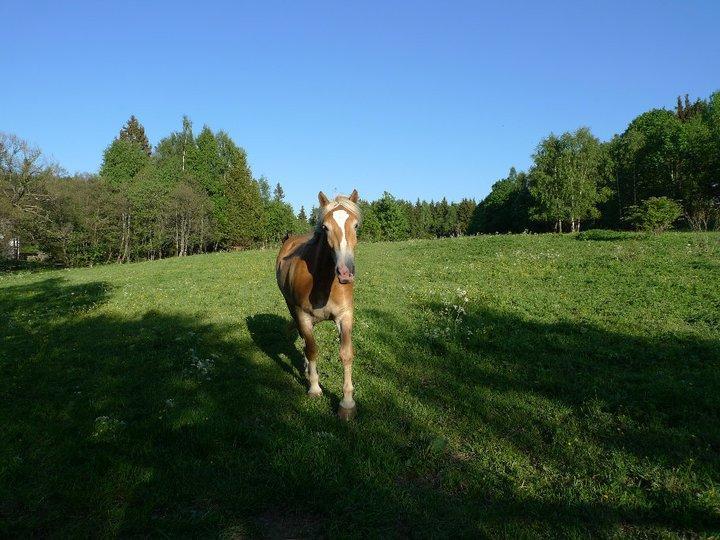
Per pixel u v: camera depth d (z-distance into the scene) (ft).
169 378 22.89
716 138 131.75
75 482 13.85
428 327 30.04
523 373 22.00
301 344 27.22
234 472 14.23
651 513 12.08
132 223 172.04
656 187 157.89
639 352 23.48
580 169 172.96
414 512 12.30
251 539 11.59
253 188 218.79
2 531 11.78
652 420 16.58
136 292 53.78
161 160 232.94
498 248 71.61
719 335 25.09
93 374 24.21
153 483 13.83
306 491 13.07
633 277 40.34
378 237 255.91
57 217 152.46
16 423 18.15
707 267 41.55
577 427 16.70
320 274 17.79
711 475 13.30
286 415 18.24
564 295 36.60
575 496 12.87
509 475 13.98
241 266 74.59
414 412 18.34
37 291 60.90
